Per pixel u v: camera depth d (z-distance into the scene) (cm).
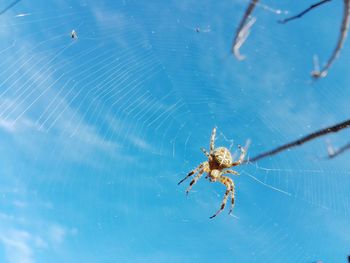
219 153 11
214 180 11
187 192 11
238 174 11
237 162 11
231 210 11
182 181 11
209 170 11
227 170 11
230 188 11
